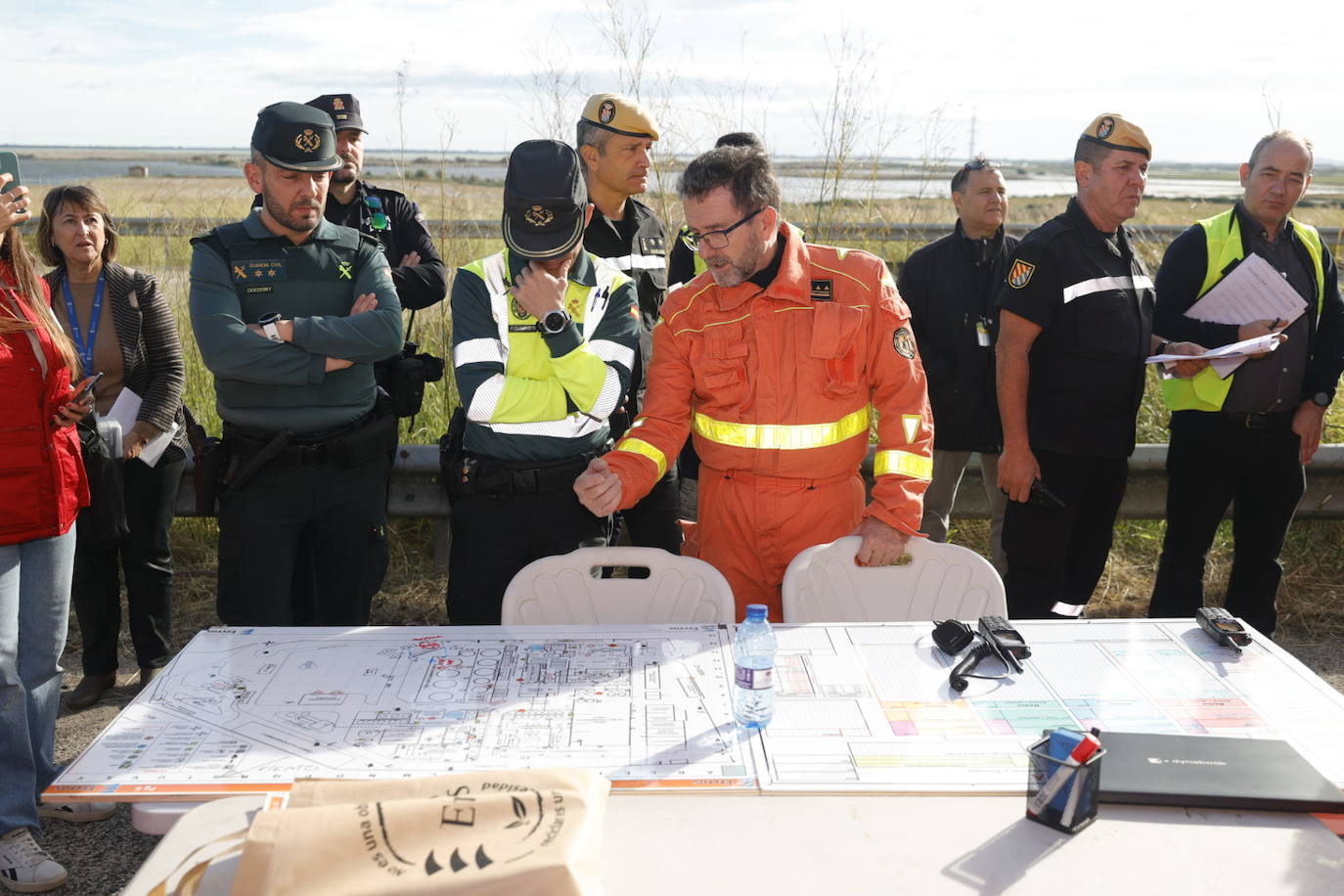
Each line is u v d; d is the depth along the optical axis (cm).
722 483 308
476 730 201
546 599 273
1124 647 241
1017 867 162
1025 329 362
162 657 396
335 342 313
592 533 315
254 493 322
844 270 297
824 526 303
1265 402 378
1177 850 167
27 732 277
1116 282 361
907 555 289
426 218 552
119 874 287
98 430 348
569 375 286
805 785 183
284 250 321
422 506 477
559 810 150
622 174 362
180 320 545
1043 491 365
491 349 297
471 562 310
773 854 165
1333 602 471
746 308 293
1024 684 223
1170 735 197
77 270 364
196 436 334
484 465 305
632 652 237
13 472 265
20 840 277
